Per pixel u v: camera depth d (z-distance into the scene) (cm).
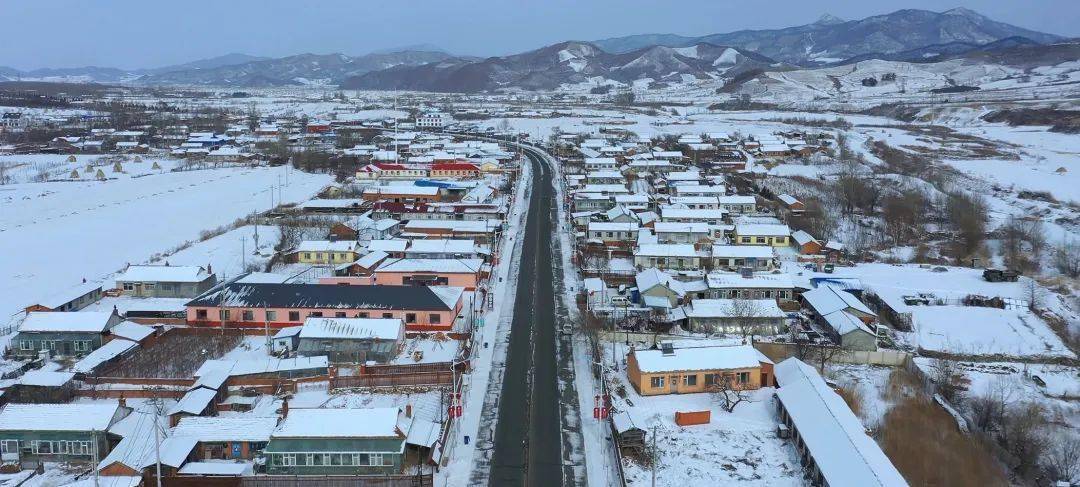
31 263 10662
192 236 12412
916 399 6525
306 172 19388
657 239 11419
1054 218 12762
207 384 6162
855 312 8206
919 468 5269
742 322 8006
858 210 13862
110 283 9262
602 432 5797
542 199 15650
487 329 8050
